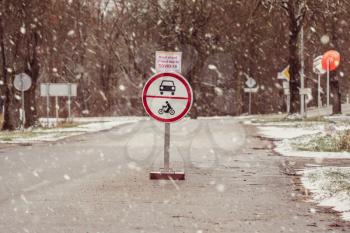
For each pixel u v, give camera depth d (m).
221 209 11.20
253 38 67.00
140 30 72.56
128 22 74.06
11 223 9.98
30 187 14.09
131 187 13.98
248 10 57.19
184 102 15.27
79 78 77.56
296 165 18.34
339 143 23.14
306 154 21.48
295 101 48.16
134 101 78.56
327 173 15.51
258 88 73.06
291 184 14.32
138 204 11.73
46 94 46.03
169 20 66.00
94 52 76.88
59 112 71.19
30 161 19.95
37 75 42.31
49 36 45.34
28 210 11.15
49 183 14.75
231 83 72.12
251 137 29.84
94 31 76.25
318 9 48.81
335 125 36.06
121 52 78.31
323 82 75.94
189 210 11.09
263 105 74.88
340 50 50.78
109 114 78.19
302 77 47.03
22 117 39.78
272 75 71.75
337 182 13.82
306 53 56.03
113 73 78.50
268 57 69.56
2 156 21.73
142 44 72.75
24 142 28.80
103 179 15.41
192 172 16.75
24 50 41.34
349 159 20.02
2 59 41.38
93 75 78.75
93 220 10.20
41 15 41.69
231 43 67.50
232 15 65.62
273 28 63.75
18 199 12.40
